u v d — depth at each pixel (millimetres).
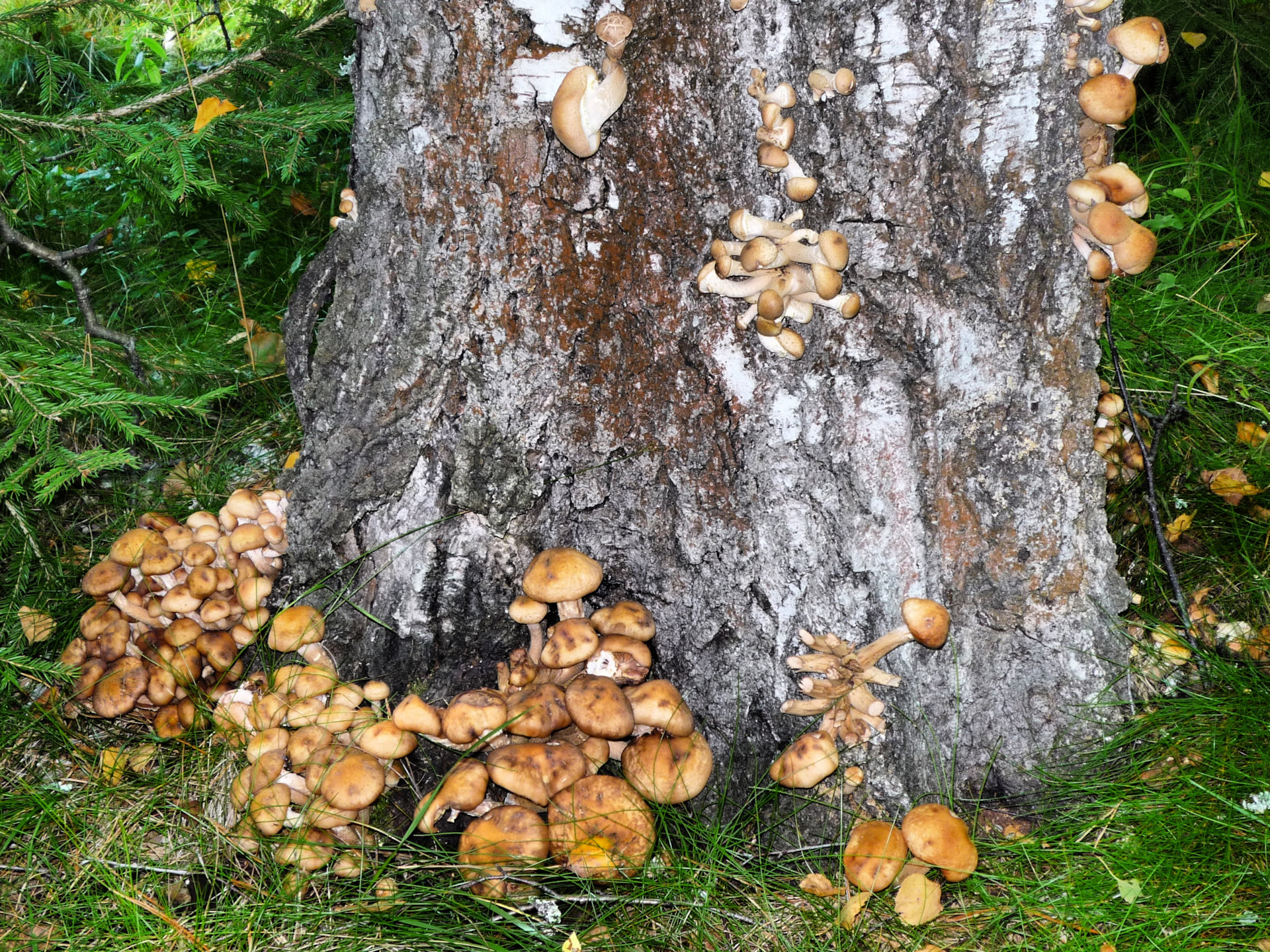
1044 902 991
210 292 1606
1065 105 987
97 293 1604
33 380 1024
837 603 1068
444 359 1063
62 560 1250
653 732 1048
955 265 1014
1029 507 1051
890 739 1071
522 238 1027
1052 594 1065
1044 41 974
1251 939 956
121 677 1095
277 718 1054
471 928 986
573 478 1090
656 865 1026
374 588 1123
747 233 989
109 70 1825
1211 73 1743
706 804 1093
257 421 1420
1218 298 1475
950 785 1084
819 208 1011
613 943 988
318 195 1685
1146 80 1841
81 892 1007
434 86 1006
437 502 1098
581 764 1021
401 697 1121
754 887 1034
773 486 1062
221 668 1125
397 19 1000
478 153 1014
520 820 1003
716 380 1051
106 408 1030
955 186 1001
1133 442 1263
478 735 1024
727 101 998
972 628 1071
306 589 1147
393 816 1071
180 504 1319
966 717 1083
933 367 1028
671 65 993
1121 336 1401
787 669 1086
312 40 1242
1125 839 1022
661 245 1032
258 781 1015
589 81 966
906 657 1067
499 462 1080
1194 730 1073
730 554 1085
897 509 1049
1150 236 998
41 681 1116
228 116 1172
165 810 1080
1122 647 1082
